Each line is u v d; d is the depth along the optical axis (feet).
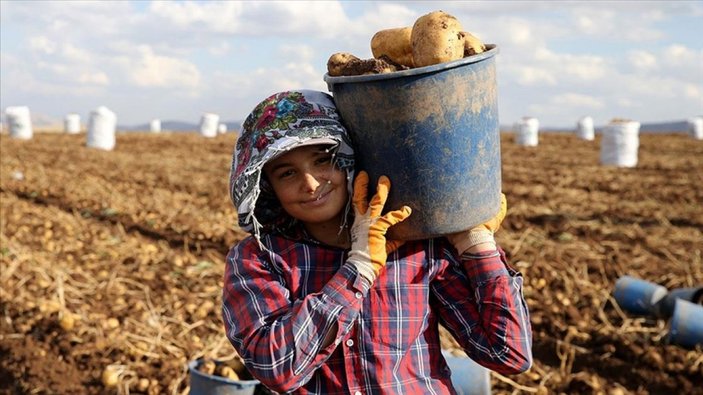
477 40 7.91
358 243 7.60
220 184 51.21
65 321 20.74
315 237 8.24
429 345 8.20
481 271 7.94
